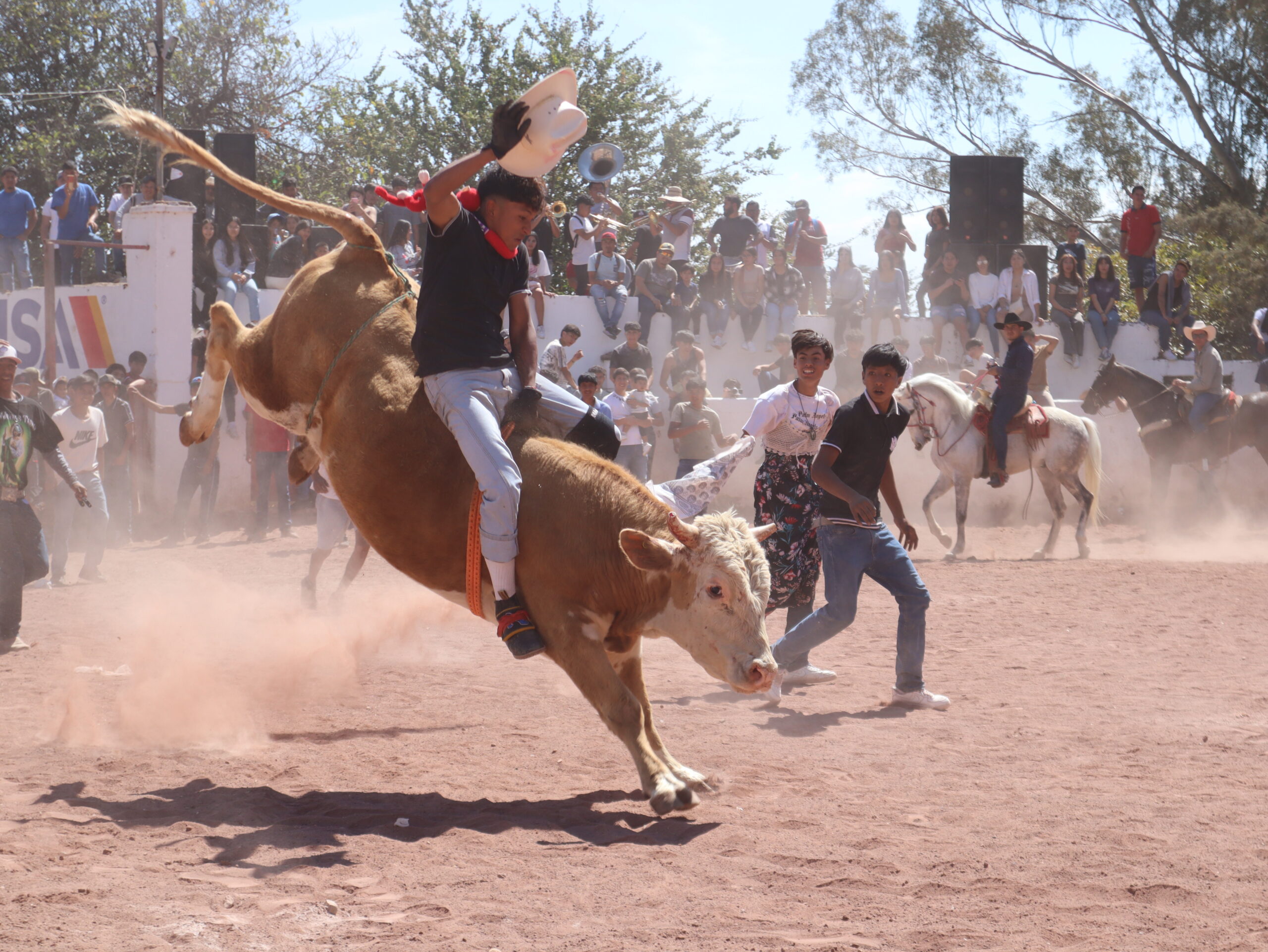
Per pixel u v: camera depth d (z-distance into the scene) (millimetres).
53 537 12820
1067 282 21969
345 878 4223
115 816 4918
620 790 5430
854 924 3838
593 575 5164
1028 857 4492
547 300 19750
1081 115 31406
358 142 36469
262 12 37031
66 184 19797
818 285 21625
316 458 6312
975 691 7750
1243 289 25594
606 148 17312
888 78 31734
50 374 17812
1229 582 12945
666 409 18906
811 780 5594
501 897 4059
